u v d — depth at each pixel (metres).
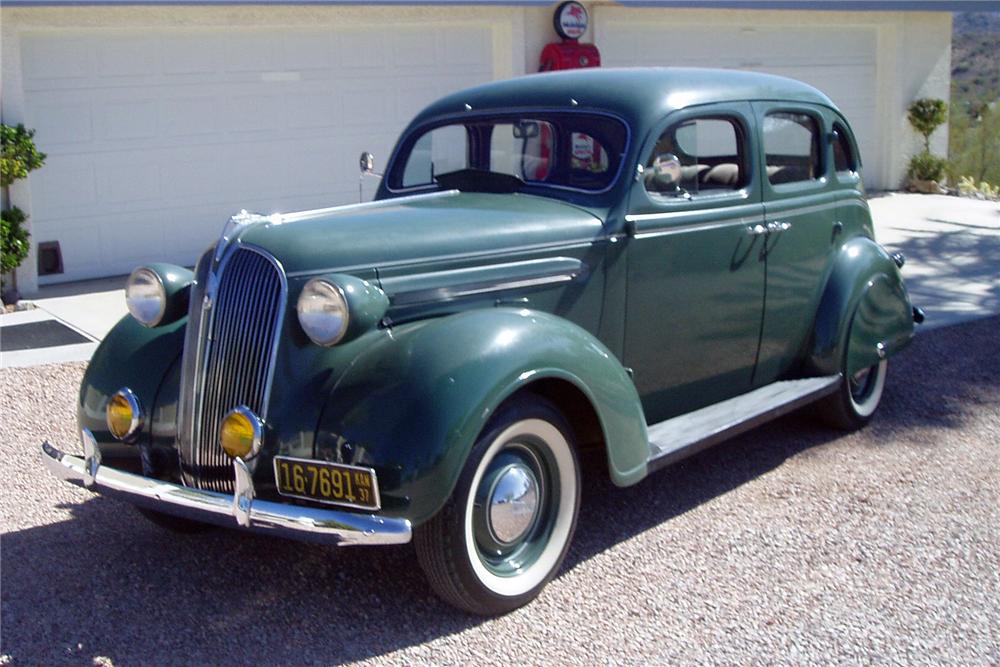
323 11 11.09
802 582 4.32
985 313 9.10
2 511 5.19
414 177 5.66
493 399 3.80
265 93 11.01
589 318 4.71
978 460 5.74
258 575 4.46
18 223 9.32
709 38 14.16
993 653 3.77
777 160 5.62
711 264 5.19
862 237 6.31
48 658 3.81
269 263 4.02
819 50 15.37
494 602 4.00
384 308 4.01
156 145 10.47
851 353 5.98
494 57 12.38
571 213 4.72
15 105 9.34
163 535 4.90
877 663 3.71
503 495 4.02
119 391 4.34
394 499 3.67
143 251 10.53
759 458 5.82
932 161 16.14
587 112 5.02
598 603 4.17
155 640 3.94
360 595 4.27
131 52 10.21
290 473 3.84
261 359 3.99
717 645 3.84
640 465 4.41
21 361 7.43
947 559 4.52
